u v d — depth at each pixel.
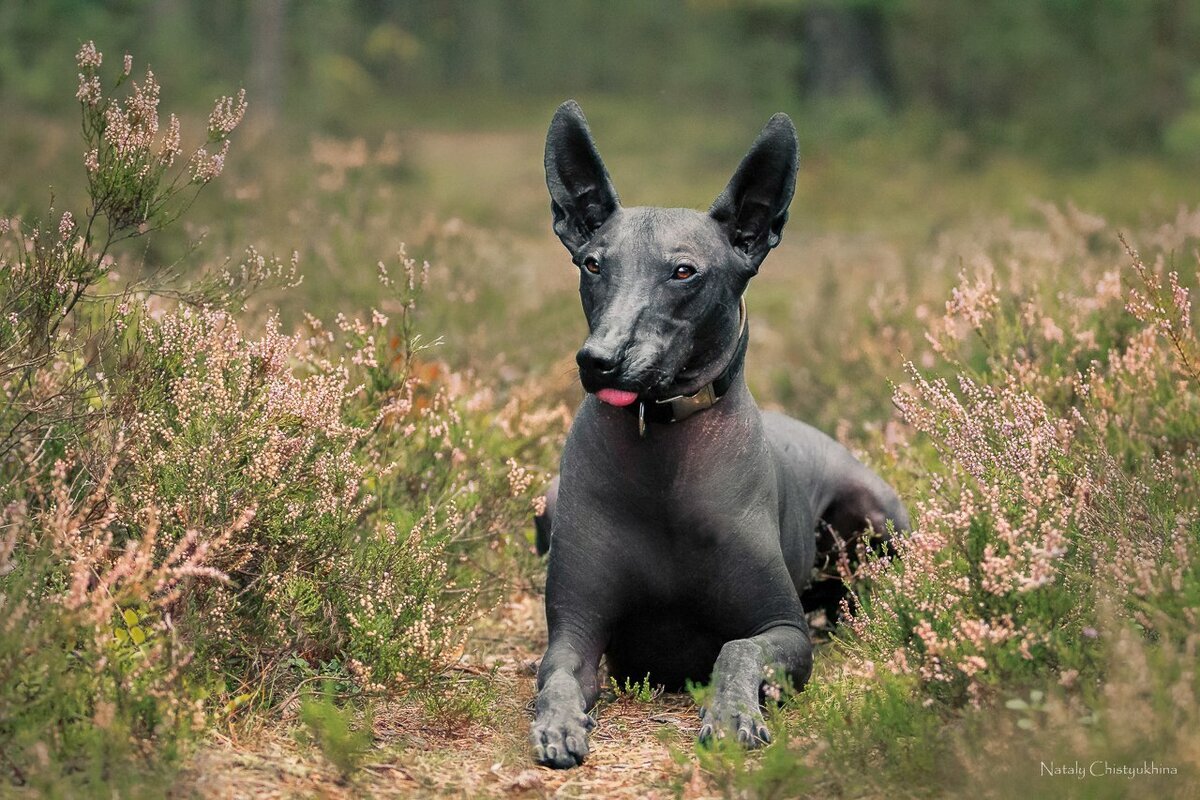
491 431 9.97
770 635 6.91
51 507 6.59
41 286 6.86
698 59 65.62
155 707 5.73
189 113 32.34
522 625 8.78
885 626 6.94
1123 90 47.81
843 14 49.91
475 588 7.86
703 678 7.41
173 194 7.26
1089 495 6.80
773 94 54.53
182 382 6.88
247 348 7.26
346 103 53.09
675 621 7.18
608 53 94.38
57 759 5.35
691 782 5.91
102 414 6.80
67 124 26.33
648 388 6.44
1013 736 5.52
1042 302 10.62
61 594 5.88
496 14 94.31
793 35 54.78
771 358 16.89
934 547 6.46
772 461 7.36
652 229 6.68
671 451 6.87
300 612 6.71
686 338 6.63
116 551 6.62
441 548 7.31
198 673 6.29
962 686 6.12
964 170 40.59
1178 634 5.81
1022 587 6.06
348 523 7.00
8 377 6.91
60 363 7.15
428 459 8.70
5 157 20.06
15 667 5.43
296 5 50.94
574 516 7.01
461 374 11.40
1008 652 5.95
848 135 43.94
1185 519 6.57
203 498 6.45
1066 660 5.81
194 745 5.73
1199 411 8.25
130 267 11.74
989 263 12.30
